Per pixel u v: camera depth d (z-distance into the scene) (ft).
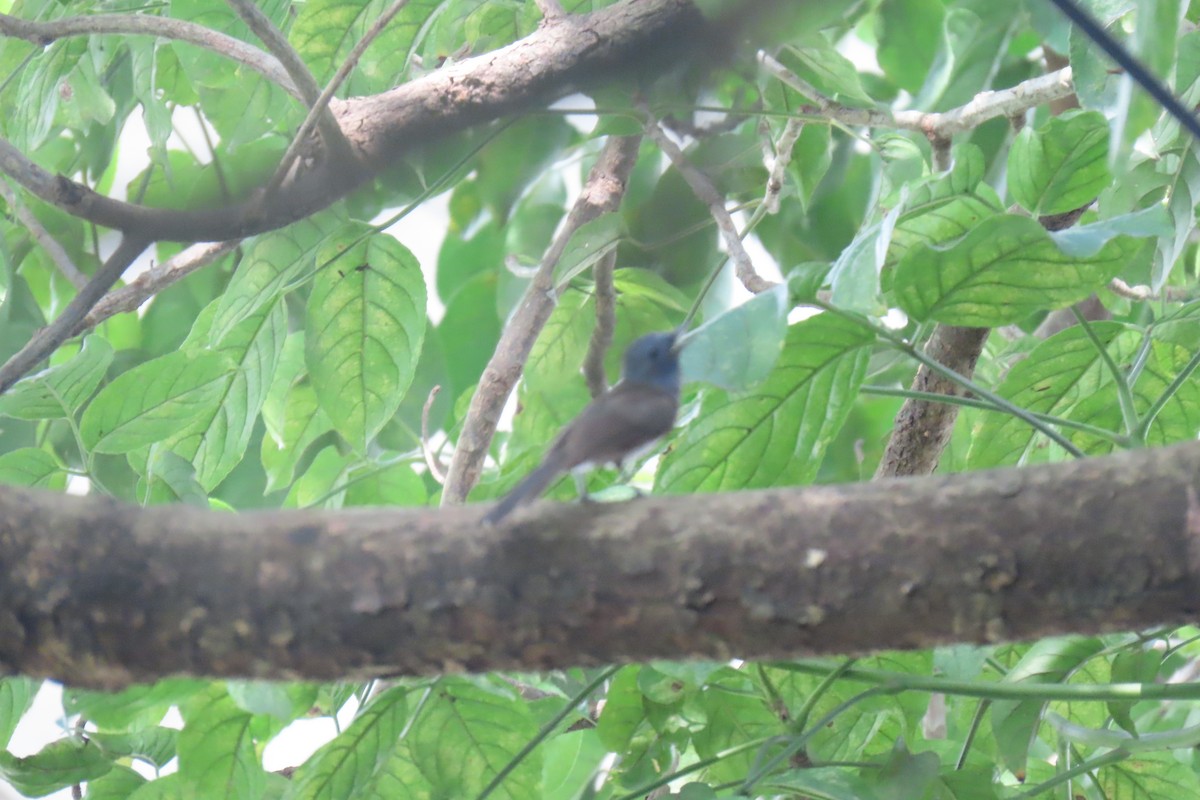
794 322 22.12
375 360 30.22
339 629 16.07
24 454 25.94
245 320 30.45
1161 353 27.89
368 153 27.45
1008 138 43.34
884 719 27.99
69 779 26.20
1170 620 14.92
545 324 35.58
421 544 16.17
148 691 23.84
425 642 16.11
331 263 29.04
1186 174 27.30
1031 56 49.57
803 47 30.04
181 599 16.14
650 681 25.39
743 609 15.64
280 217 26.04
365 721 24.62
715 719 26.66
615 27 26.37
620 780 27.07
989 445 29.12
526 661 16.28
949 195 23.70
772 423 23.24
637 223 41.04
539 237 49.26
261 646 16.21
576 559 15.89
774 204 31.86
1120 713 23.43
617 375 38.68
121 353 43.75
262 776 25.62
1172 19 16.52
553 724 24.12
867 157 45.75
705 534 15.80
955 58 44.91
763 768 21.95
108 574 16.12
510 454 37.93
